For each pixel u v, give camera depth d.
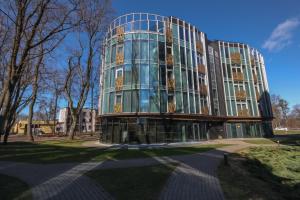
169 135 27.06
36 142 29.06
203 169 11.20
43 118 74.56
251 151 19.39
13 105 26.23
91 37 30.56
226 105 37.16
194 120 29.94
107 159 14.27
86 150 19.53
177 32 31.05
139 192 7.35
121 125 26.53
